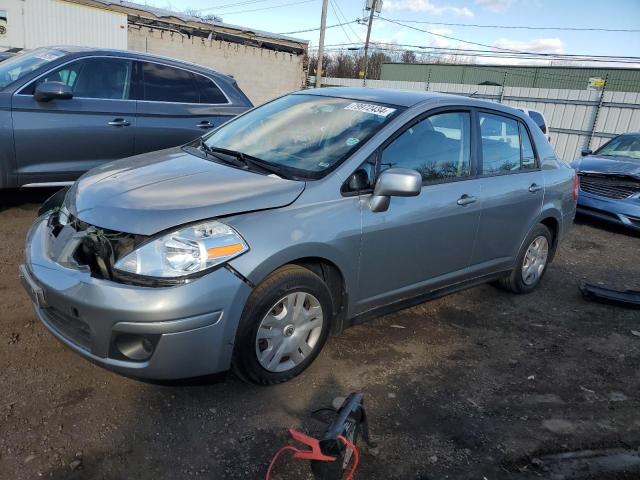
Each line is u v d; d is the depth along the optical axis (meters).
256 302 2.75
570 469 2.69
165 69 6.15
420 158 3.61
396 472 2.52
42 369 2.99
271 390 3.03
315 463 2.35
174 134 6.11
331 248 3.02
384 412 2.96
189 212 2.66
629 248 7.21
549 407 3.20
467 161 3.99
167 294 2.49
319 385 3.13
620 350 4.05
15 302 3.69
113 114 5.69
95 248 2.69
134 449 2.49
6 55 8.80
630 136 9.48
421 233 3.57
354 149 3.30
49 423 2.58
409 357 3.59
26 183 5.34
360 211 3.18
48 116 5.30
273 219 2.82
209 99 6.44
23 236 4.97
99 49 5.78
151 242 2.57
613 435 2.99
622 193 7.91
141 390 2.90
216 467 2.43
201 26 21.22
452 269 3.99
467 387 3.31
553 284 5.43
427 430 2.85
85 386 2.89
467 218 3.90
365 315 3.49
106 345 2.56
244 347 2.78
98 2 18.80
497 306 4.67
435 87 25.00
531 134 4.70
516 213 4.40
